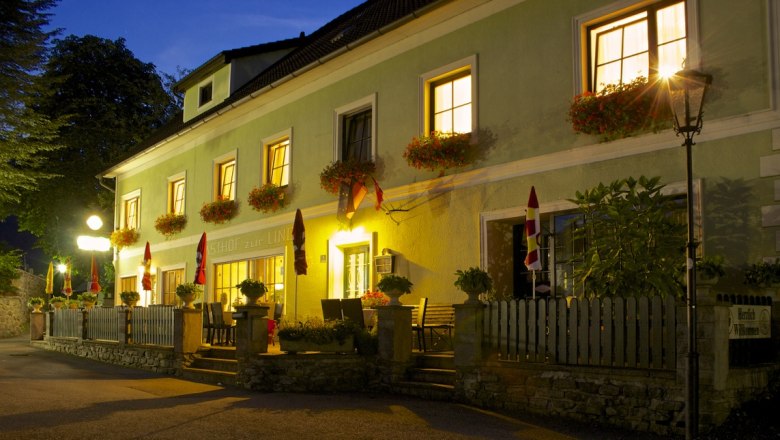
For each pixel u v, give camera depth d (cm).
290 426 747
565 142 1016
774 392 723
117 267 2344
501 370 848
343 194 1370
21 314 2922
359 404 889
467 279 882
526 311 836
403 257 1248
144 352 1430
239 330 1104
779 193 797
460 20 1188
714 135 858
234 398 956
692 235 651
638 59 962
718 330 672
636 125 922
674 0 927
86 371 1381
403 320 1021
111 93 3098
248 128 1725
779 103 808
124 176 2378
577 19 1017
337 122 1437
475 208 1130
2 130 1970
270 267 1622
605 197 900
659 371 704
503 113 1105
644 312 725
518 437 689
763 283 762
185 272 1950
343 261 1409
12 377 1230
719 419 664
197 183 1922
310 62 1458
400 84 1293
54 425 750
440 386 923
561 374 786
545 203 1030
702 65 874
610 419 736
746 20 841
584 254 827
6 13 1938
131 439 684
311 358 1030
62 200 2912
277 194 1566
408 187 1248
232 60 1934
